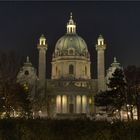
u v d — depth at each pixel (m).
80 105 168.50
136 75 90.50
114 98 82.12
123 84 83.12
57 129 22.83
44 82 167.50
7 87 84.12
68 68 184.00
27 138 22.28
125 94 84.50
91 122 23.09
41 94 152.75
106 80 170.12
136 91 87.81
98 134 21.86
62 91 168.38
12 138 22.30
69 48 186.75
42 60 171.38
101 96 82.31
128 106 90.81
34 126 22.83
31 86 144.00
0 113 65.81
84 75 185.75
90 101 170.00
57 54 188.75
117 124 22.36
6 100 83.12
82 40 194.75
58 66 186.50
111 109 85.69
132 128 21.84
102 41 177.00
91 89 170.62
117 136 21.64
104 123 22.81
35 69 168.88
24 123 22.91
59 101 169.25
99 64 173.75
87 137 22.06
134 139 21.48
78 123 22.95
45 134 22.56
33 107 124.50
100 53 174.38
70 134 22.53
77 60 184.75
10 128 22.53
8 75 84.38
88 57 190.88
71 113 153.88
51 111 165.88
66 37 193.00
